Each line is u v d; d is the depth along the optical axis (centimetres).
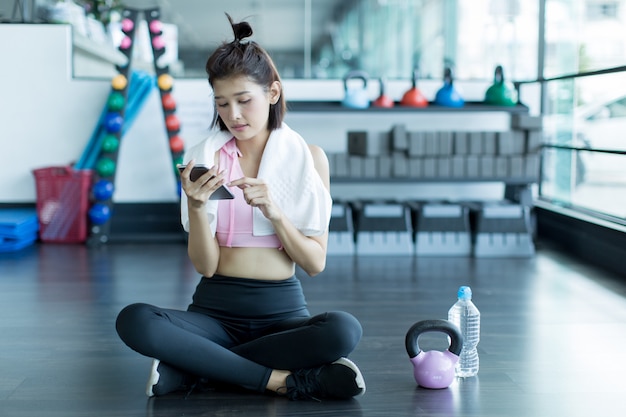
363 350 267
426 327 227
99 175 493
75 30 520
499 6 580
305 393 212
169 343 203
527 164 479
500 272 411
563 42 511
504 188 536
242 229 215
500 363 253
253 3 690
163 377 211
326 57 704
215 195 202
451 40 639
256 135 217
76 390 224
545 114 543
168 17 676
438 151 473
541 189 552
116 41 623
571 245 472
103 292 357
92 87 516
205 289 222
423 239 463
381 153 474
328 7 698
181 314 212
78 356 258
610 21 437
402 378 236
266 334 220
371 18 708
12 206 520
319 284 379
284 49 698
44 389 225
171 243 498
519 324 304
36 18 537
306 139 534
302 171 214
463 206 475
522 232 461
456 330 227
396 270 414
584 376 240
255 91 202
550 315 319
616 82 427
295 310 222
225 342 219
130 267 417
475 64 603
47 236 494
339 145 535
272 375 212
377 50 710
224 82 201
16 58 512
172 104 499
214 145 218
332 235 462
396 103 499
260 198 199
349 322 206
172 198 529
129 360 254
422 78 544
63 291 358
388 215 463
